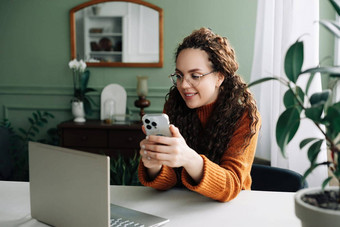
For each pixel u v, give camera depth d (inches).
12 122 130.3
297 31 87.4
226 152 47.3
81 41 124.0
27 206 42.9
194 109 52.6
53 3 124.2
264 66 101.1
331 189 28.3
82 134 112.7
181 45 47.6
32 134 129.4
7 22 126.5
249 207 41.4
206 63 45.5
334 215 23.6
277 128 25.8
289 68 26.6
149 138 37.9
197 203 42.8
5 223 38.2
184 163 38.8
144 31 121.4
